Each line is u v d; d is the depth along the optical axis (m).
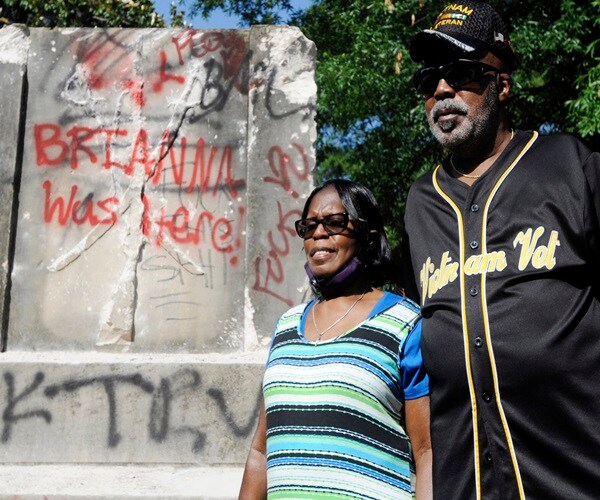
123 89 4.51
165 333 4.30
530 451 2.22
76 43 4.55
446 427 2.37
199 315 4.31
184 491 3.63
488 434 2.26
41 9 9.84
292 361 2.60
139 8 10.06
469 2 2.72
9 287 4.33
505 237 2.38
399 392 2.53
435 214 2.59
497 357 2.27
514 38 9.88
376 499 2.38
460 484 2.30
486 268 2.36
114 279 4.35
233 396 4.01
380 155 11.44
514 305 2.29
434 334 2.41
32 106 4.50
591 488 2.15
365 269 2.80
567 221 2.32
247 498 2.79
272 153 4.43
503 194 2.44
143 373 4.04
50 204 4.42
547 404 2.21
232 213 4.41
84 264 4.37
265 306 4.30
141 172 4.44
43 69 4.53
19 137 4.45
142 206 4.41
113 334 4.29
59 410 4.02
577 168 2.38
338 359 2.52
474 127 2.58
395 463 2.46
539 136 2.56
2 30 4.56
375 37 10.18
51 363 4.05
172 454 3.97
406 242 2.72
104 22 10.00
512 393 2.24
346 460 2.41
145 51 4.54
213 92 4.51
